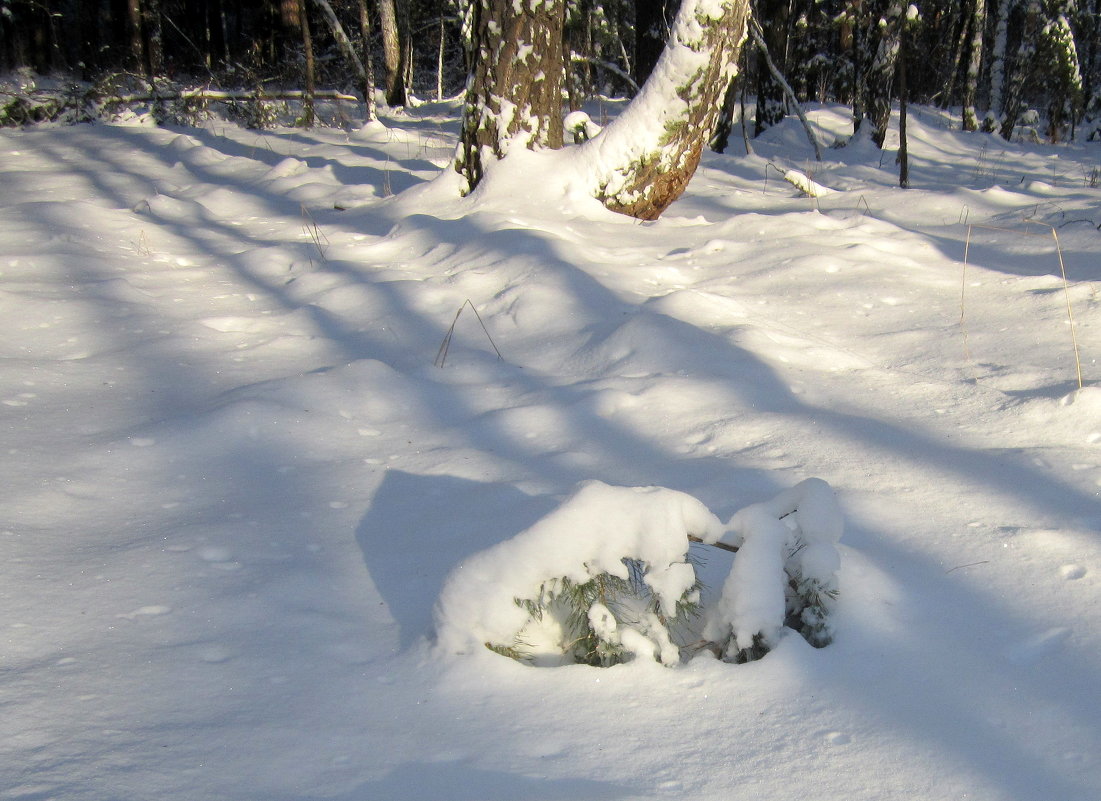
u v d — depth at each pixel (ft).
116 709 6.35
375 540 9.26
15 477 10.29
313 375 13.69
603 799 5.49
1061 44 65.31
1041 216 25.08
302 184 31.24
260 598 7.98
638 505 7.23
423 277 19.61
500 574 7.13
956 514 9.43
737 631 7.19
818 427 11.79
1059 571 8.25
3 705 6.26
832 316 17.11
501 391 13.92
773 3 51.47
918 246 21.71
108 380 13.84
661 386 13.26
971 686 6.82
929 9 83.61
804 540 7.72
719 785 5.80
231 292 19.15
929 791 5.78
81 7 96.53
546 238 20.08
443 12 80.33
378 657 7.20
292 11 79.00
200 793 5.51
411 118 60.08
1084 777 5.88
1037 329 15.61
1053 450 10.87
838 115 57.21
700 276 19.72
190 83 76.64
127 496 10.19
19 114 50.31
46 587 8.03
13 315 16.34
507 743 6.17
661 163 24.49
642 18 48.01
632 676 6.95
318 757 5.94
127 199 29.81
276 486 10.58
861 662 7.13
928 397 12.99
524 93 25.35
